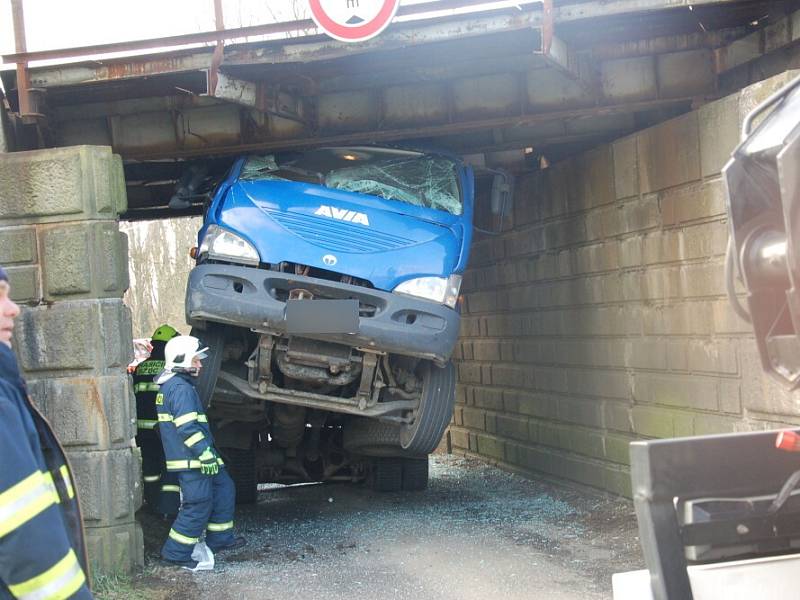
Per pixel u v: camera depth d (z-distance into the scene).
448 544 8.01
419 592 6.47
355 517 9.50
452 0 7.46
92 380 6.95
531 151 11.97
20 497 2.43
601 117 10.05
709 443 2.54
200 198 10.22
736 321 7.24
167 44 7.93
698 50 8.72
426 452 9.16
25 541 2.41
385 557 7.60
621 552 7.42
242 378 8.70
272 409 9.81
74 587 2.49
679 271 8.11
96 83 8.21
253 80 8.59
